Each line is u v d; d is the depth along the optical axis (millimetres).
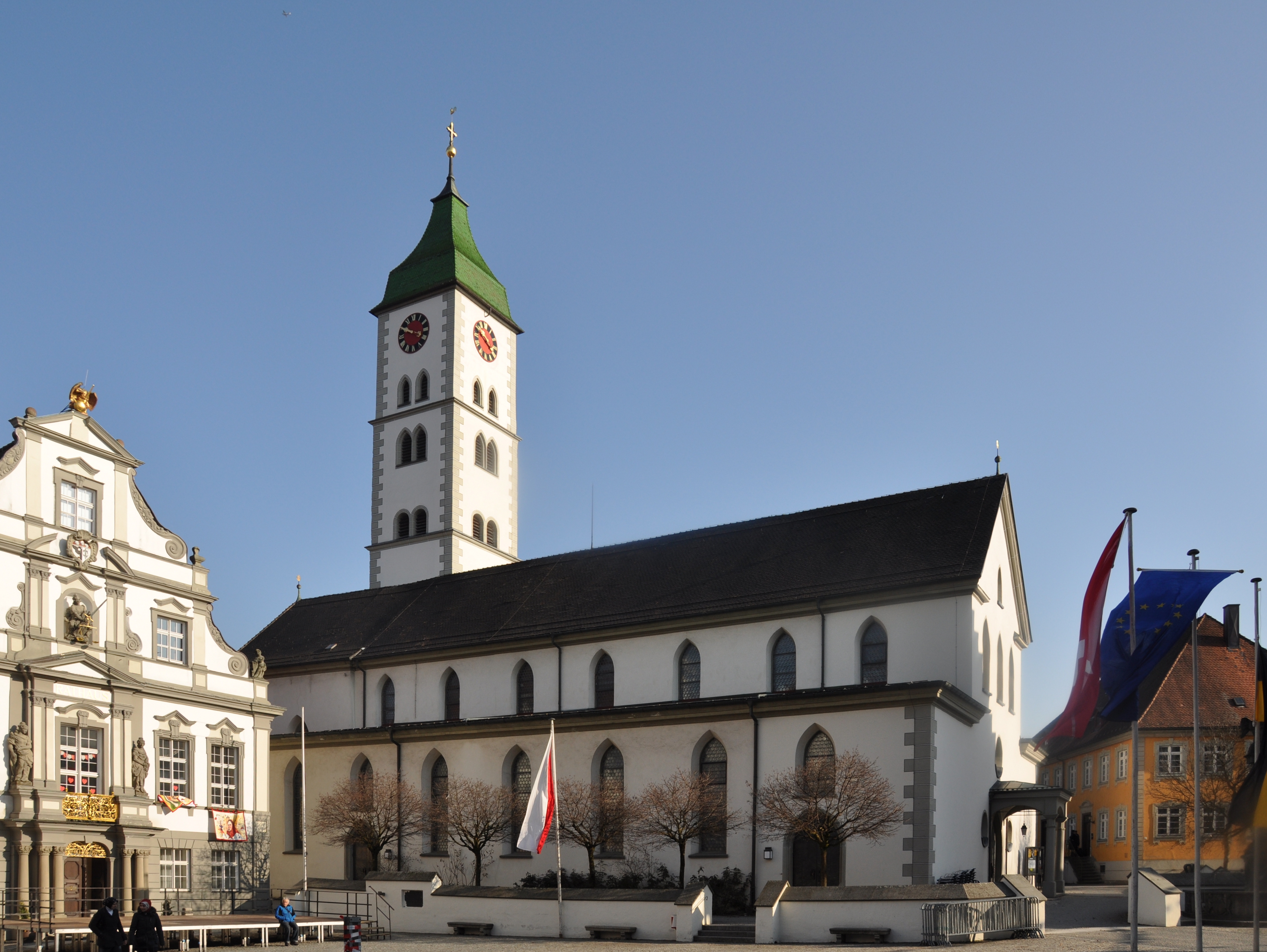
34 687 44688
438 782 56250
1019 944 35125
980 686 48562
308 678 65062
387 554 79438
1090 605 31906
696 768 48969
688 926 39156
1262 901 40562
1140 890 41969
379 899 46438
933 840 43188
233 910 52031
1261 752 28844
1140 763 71000
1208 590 30625
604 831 48594
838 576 51219
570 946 38219
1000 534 52938
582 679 55656
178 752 51062
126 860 46719
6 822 42625
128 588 49938
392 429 81312
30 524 46031
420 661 61188
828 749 46344
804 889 37938
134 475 51219
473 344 81375
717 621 52219
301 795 60125
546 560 65188
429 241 84188
